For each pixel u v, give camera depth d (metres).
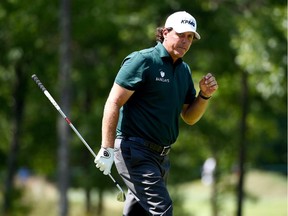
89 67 73.25
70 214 82.88
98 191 73.62
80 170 74.81
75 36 65.88
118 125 22.70
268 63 59.06
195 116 23.98
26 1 63.72
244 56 59.88
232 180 83.31
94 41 69.94
